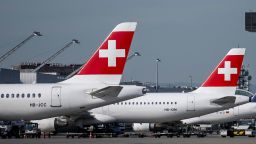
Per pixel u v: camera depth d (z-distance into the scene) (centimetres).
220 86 13900
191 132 15712
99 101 11106
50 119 12938
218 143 9975
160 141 10706
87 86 11200
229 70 13862
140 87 11062
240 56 13862
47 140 11000
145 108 14100
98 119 13925
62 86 11356
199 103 13825
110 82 11156
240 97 13600
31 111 11512
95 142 10219
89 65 11244
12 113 11625
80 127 13675
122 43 11069
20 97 11556
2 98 11612
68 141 10544
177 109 13950
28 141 10494
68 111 11356
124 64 11100
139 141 10694
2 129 13675
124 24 11031
